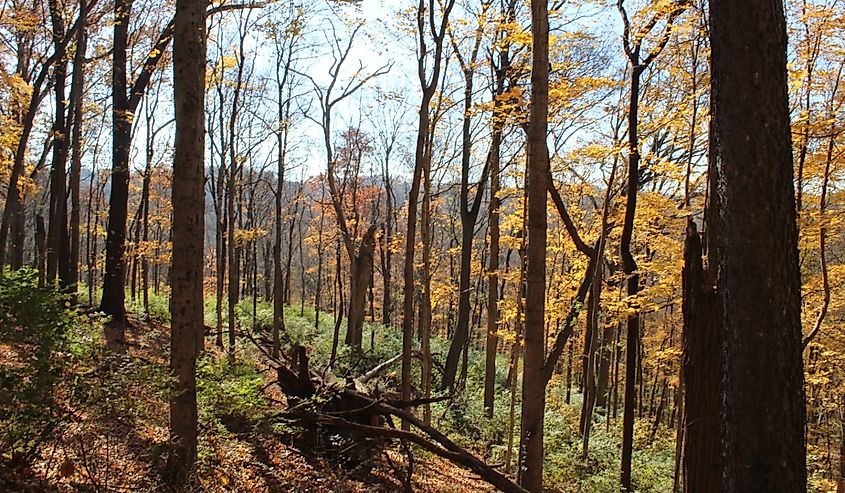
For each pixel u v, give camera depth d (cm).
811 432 1920
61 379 512
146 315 1898
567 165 1212
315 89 1889
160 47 1594
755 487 412
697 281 670
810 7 970
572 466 1216
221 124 1861
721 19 430
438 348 2373
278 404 1030
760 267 415
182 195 623
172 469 612
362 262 2052
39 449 521
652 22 994
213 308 2752
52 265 1428
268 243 4150
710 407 644
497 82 1382
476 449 1323
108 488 550
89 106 1659
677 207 1181
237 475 711
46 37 1648
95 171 2534
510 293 2914
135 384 590
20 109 1505
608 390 2258
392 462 977
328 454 912
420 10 1155
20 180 1678
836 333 1212
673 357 1297
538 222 799
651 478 1258
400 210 2778
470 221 1811
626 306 1117
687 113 1072
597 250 1217
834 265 1152
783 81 423
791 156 428
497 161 1565
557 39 1044
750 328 416
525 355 811
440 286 1922
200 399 824
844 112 1004
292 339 2239
